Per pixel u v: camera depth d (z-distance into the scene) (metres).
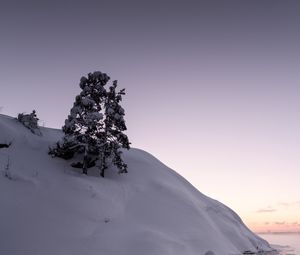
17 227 19.11
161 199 27.92
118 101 30.77
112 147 29.36
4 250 17.33
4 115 35.22
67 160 30.06
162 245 20.53
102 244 19.44
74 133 28.98
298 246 52.66
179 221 25.67
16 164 26.23
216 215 33.50
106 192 25.67
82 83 30.94
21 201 21.47
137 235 20.89
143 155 40.19
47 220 20.38
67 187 24.39
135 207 25.59
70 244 18.84
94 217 22.11
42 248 18.03
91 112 28.92
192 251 22.34
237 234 32.56
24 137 31.45
